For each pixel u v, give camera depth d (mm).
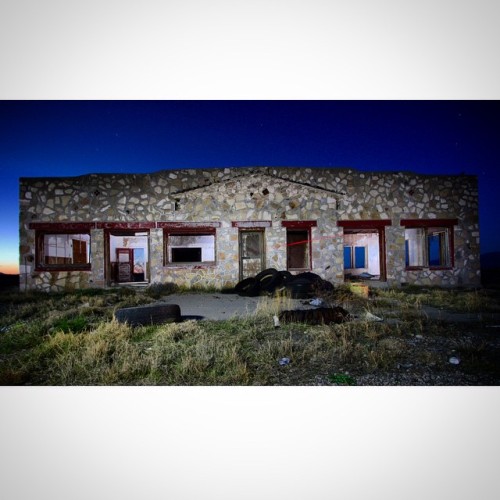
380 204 11656
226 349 4070
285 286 8602
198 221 11219
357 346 4184
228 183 11352
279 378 3396
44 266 10781
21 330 5148
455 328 5141
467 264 11742
